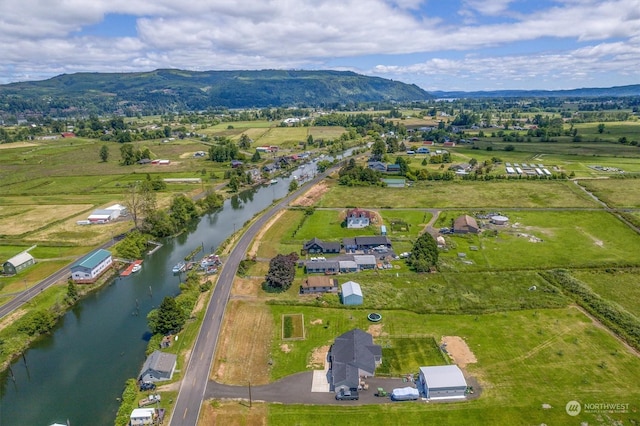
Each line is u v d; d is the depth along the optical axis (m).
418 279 102.50
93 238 135.12
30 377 72.69
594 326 81.50
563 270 105.31
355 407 62.66
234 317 87.25
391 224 143.12
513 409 61.25
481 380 67.56
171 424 59.62
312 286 96.94
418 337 79.50
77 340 83.88
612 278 101.19
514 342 77.12
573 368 69.75
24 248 126.50
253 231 138.25
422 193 183.12
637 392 64.06
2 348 78.12
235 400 64.44
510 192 180.12
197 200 180.12
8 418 63.19
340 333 81.75
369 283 100.75
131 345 81.81
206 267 110.69
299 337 80.56
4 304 95.00
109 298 101.12
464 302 91.06
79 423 62.12
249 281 103.19
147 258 124.94
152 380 68.69
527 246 121.50
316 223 145.88
